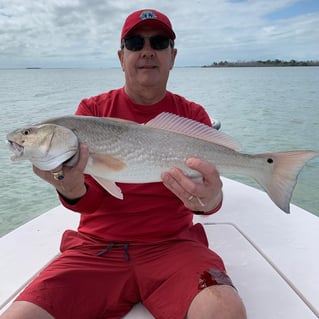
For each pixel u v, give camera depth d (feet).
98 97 3.25
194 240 2.89
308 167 8.87
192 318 2.20
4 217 6.70
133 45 3.04
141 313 2.59
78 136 2.47
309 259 3.18
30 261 3.25
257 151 10.86
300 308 2.55
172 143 2.64
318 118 16.17
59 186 2.54
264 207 4.28
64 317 2.37
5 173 8.88
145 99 3.17
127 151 2.59
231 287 2.30
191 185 2.45
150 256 2.70
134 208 2.85
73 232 3.03
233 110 19.38
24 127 2.43
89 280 2.53
